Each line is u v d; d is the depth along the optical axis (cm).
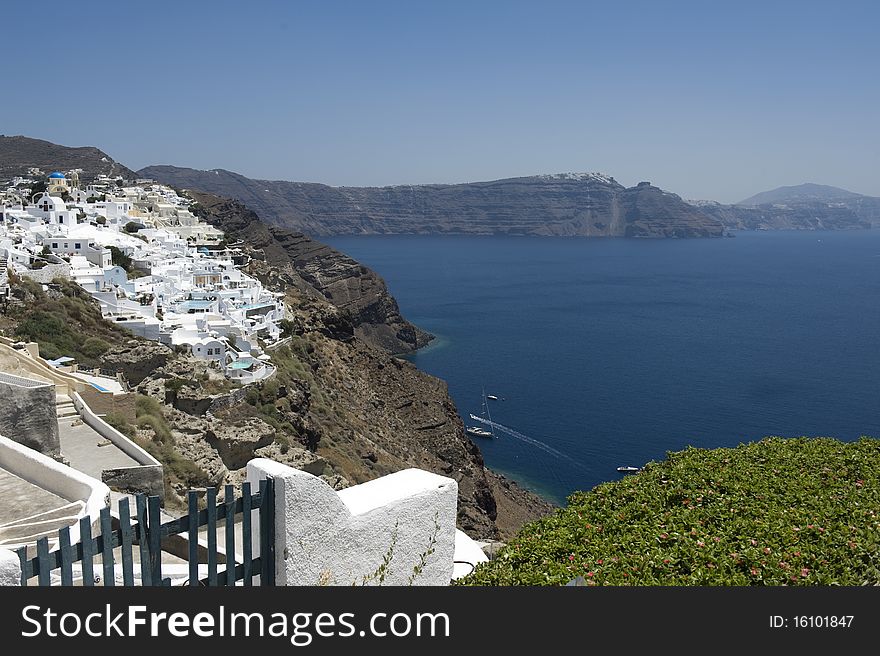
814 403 11238
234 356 7025
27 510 1503
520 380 13250
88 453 3145
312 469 5044
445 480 1069
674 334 18038
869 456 1617
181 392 5328
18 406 2322
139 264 9419
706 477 1450
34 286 6144
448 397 10194
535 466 8950
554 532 1223
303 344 9225
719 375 13338
